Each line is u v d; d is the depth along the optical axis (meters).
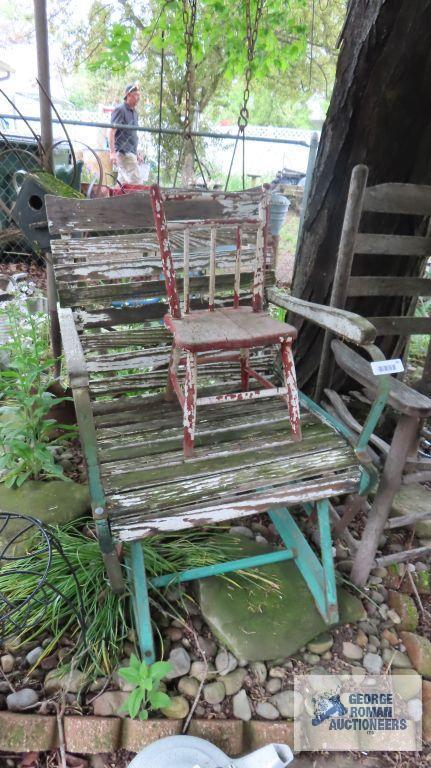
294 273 2.18
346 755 1.24
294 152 8.32
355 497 1.52
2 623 1.37
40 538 1.61
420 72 1.61
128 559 1.50
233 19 3.24
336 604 1.39
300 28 3.36
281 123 9.37
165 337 1.77
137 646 1.36
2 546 1.58
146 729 1.17
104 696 1.23
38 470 1.90
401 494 1.96
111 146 4.80
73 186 2.36
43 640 1.37
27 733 1.16
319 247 1.98
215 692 1.28
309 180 3.23
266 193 1.45
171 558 1.62
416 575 1.70
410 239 1.70
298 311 1.54
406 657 1.45
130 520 1.15
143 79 6.01
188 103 2.25
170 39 3.08
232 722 1.21
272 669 1.36
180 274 1.72
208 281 1.75
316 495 1.33
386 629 1.52
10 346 2.08
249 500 1.25
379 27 1.54
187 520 1.20
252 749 1.22
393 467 1.37
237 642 1.36
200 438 1.46
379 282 1.74
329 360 1.79
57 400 1.91
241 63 3.49
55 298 2.23
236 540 1.73
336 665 1.39
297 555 1.59
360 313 2.09
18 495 1.81
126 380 1.74
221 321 1.44
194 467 1.32
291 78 6.60
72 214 1.57
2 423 1.98
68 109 7.16
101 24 5.02
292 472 1.31
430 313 3.57
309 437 1.47
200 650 1.38
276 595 1.50
